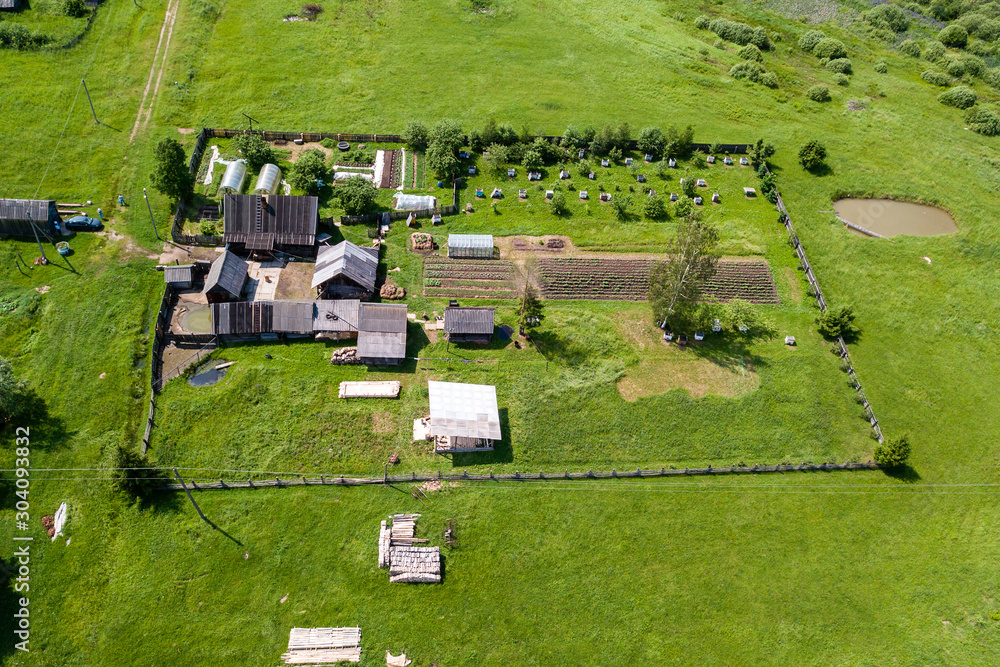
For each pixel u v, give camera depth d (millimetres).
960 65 122812
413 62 107562
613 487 57438
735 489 58250
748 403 64562
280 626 47656
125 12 105688
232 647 46406
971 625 51281
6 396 54156
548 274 76562
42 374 59594
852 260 82750
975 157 101938
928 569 54344
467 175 89312
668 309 68125
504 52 112812
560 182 87688
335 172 86312
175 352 63594
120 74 94812
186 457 55781
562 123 99438
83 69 94250
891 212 92312
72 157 81438
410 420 60375
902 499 58938
